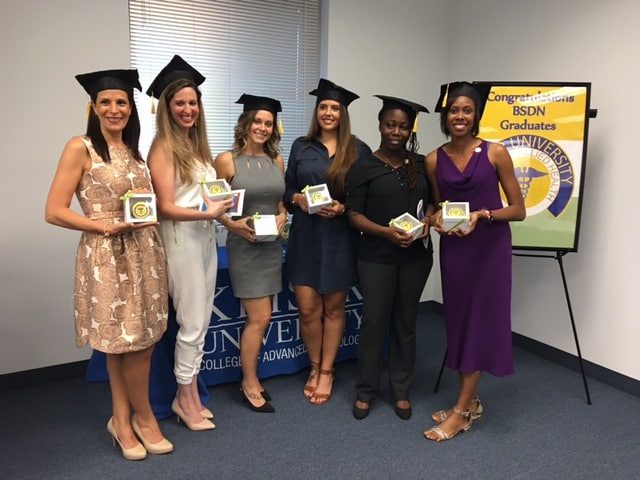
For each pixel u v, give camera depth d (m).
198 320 2.19
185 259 2.10
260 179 2.35
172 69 2.09
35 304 2.76
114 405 2.13
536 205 2.77
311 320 2.62
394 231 2.14
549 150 2.72
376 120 3.70
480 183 2.13
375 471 2.07
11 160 2.59
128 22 2.79
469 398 2.32
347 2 3.45
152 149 2.04
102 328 1.86
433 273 4.12
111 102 1.79
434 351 3.33
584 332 2.99
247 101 2.36
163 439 2.20
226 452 2.19
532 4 3.13
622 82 2.67
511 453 2.21
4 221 2.62
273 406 2.58
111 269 1.85
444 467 2.11
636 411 2.58
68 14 2.62
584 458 2.18
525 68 3.22
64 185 1.79
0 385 2.71
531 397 2.73
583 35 2.85
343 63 3.51
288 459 2.14
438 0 3.77
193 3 3.17
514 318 3.43
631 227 2.70
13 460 2.12
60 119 2.68
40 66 2.59
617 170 2.74
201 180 2.09
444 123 2.22
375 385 2.49
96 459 2.13
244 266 2.39
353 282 2.53
